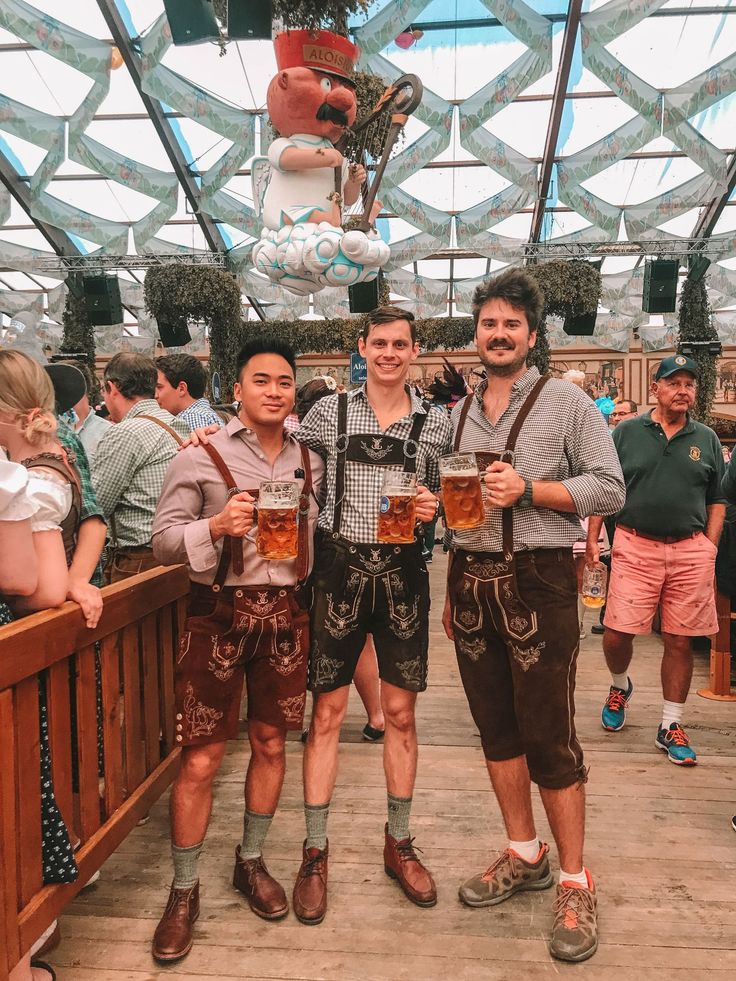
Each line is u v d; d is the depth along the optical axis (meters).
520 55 8.88
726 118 9.67
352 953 1.78
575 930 1.77
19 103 9.75
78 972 1.72
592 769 2.81
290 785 2.70
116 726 2.02
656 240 12.48
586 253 12.87
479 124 9.73
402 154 10.03
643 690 3.78
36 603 1.66
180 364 3.48
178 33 4.07
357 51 4.35
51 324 16.70
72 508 1.87
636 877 2.09
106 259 13.62
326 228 4.65
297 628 1.92
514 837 2.02
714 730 3.20
